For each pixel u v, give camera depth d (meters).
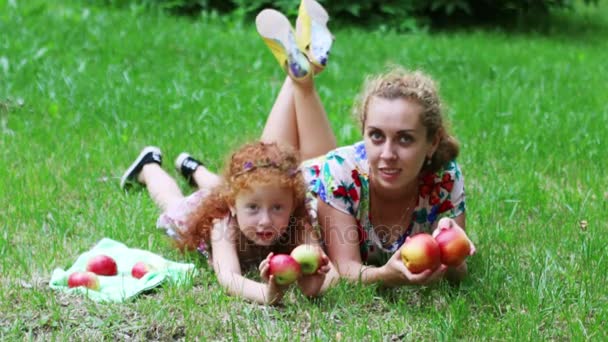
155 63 8.00
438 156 3.74
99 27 9.12
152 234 4.32
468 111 6.87
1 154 5.46
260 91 7.14
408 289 3.69
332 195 3.79
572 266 3.96
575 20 13.08
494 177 5.25
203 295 3.60
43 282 3.71
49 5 10.32
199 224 3.90
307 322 3.40
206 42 8.91
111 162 5.37
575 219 4.61
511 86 7.88
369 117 3.53
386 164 3.49
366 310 3.50
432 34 11.32
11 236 4.23
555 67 9.09
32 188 4.88
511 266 3.95
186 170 5.05
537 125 6.45
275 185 3.61
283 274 3.35
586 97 7.59
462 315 3.39
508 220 4.62
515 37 11.37
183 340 3.24
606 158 5.70
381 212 3.87
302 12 4.56
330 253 3.82
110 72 7.43
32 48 7.90
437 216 3.90
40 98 6.67
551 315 3.45
